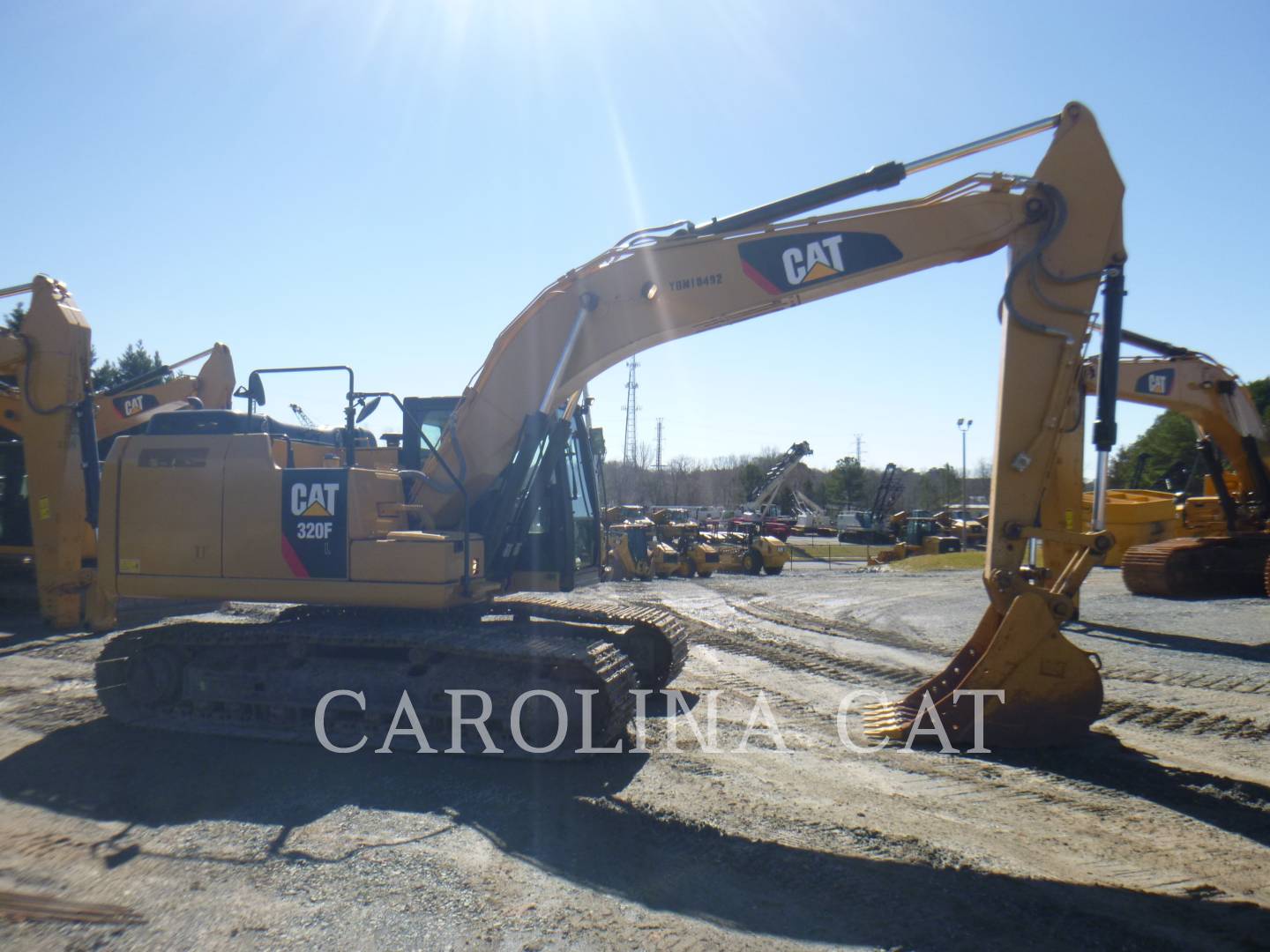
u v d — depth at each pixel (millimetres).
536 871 4789
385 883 4625
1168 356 16500
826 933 4105
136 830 5363
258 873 4750
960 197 7051
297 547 7457
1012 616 6957
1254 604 16391
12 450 15289
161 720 7758
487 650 6910
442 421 9320
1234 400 16188
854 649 12172
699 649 12094
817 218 7238
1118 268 6828
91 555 14562
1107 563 24406
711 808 5703
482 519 8117
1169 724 7988
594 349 7695
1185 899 4453
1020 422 7004
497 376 7922
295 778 6344
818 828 5363
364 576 7316
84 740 7285
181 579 7723
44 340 12969
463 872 4770
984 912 4289
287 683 7559
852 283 7195
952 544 40719
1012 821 5531
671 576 27844
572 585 8672
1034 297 6930
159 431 8422
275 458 8023
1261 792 6027
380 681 7336
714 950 3951
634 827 5414
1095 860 4930
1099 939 4043
